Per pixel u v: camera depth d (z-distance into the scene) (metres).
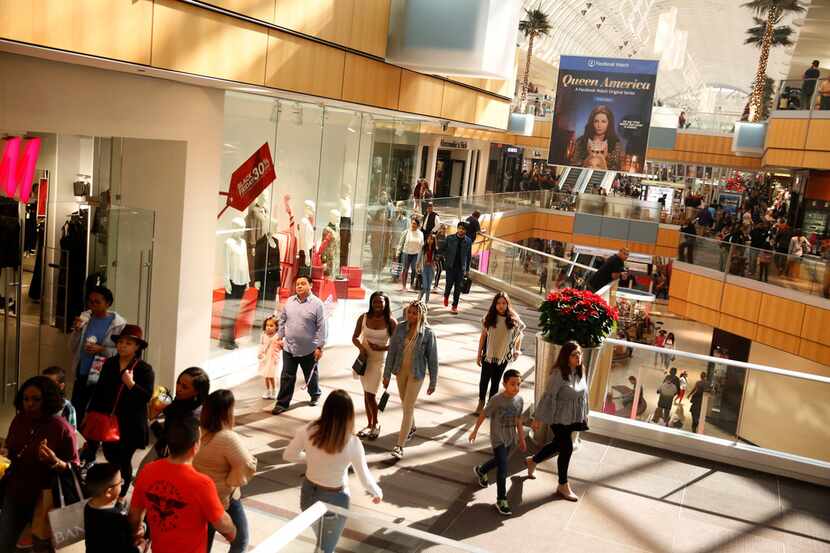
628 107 24.33
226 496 5.00
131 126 7.83
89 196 9.26
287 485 7.30
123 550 4.40
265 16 8.20
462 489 7.70
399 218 15.36
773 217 30.88
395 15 10.91
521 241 37.53
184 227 8.96
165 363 9.20
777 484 8.51
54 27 5.81
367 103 10.68
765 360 24.55
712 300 23.08
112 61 6.50
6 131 6.62
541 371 9.24
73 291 8.20
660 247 35.59
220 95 9.20
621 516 7.44
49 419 5.36
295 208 12.13
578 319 9.08
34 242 8.05
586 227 36.47
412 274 16.62
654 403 9.33
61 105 6.95
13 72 6.48
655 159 41.72
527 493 7.74
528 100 44.56
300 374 10.77
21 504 5.32
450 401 10.38
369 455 8.31
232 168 10.57
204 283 9.45
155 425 7.01
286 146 11.66
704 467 8.79
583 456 8.80
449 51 10.73
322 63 9.41
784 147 22.59
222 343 10.67
